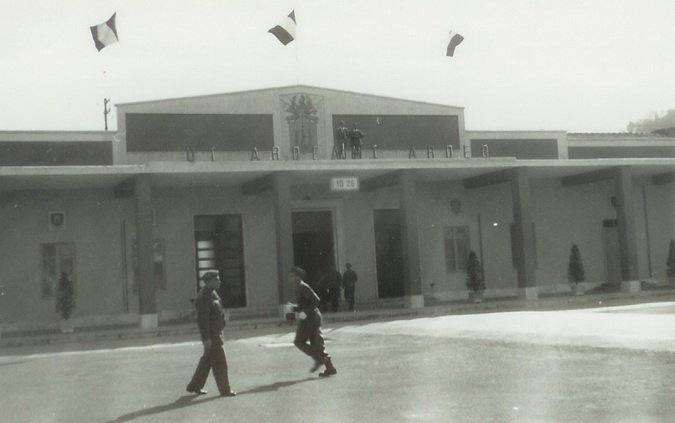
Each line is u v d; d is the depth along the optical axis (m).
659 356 12.98
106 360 18.19
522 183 32.06
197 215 31.67
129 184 28.31
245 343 20.91
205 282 11.75
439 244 34.78
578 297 31.56
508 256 35.69
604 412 8.94
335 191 31.94
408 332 20.86
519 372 12.33
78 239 29.88
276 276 32.38
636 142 38.34
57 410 11.04
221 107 31.59
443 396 10.51
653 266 38.06
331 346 18.39
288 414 9.81
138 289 28.62
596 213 37.34
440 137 34.47
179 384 13.25
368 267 33.78
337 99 33.12
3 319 28.73
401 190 30.62
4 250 29.05
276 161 28.70
